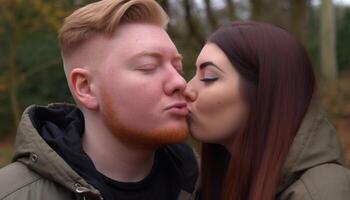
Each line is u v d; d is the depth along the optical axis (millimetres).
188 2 7594
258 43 1790
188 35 7738
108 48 1761
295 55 1781
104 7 1763
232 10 8344
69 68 1855
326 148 1689
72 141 1816
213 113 1825
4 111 13750
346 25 20438
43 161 1706
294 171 1672
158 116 1751
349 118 11469
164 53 1770
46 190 1718
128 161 1853
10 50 10523
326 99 11695
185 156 2123
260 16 7660
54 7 8430
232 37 1818
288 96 1747
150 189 1925
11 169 1770
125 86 1740
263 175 1702
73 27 1804
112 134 1814
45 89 14133
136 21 1786
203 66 1848
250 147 1776
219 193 2055
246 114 1805
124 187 1854
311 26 18656
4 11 8852
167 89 1757
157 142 1776
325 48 16547
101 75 1771
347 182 1619
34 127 1791
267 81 1759
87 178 1760
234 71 1804
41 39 12625
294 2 7695
